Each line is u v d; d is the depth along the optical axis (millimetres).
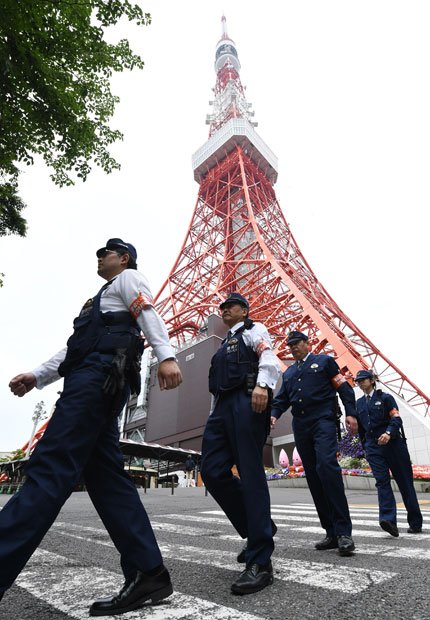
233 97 74312
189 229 59688
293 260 52844
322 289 50625
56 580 2553
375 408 5172
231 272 50469
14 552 1645
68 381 2088
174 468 36406
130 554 1974
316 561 3043
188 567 2852
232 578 2545
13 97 8164
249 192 58250
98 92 9133
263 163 63781
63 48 8125
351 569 2713
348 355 31719
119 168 9859
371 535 4523
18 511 1722
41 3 7402
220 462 2789
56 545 3906
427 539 4117
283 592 2225
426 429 27578
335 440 3840
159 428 42781
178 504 9297
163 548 3666
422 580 2383
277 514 7184
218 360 3010
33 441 34969
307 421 4039
